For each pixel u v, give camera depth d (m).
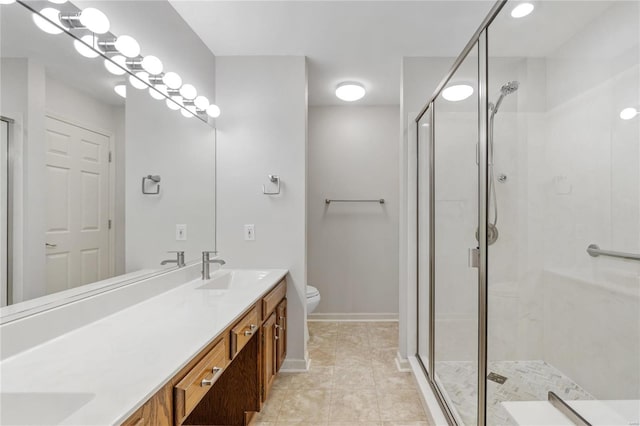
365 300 3.76
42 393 0.77
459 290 1.73
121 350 1.02
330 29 2.24
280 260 2.58
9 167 1.03
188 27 2.20
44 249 1.15
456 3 1.96
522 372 1.45
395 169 3.74
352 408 2.05
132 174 1.62
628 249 1.17
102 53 1.42
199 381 1.06
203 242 2.38
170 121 1.96
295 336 2.58
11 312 1.03
